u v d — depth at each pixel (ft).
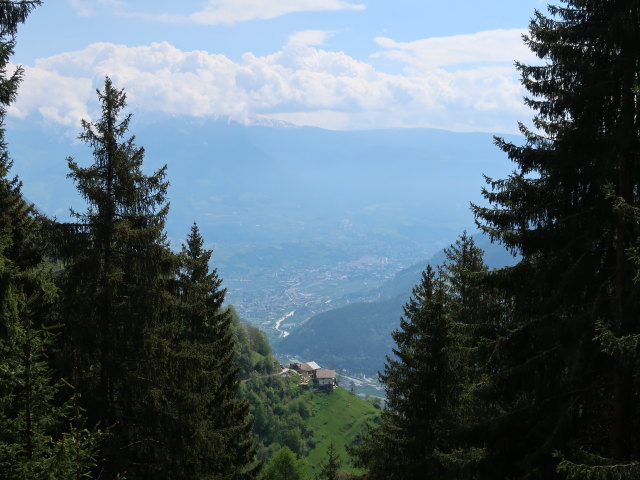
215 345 78.13
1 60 41.42
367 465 80.33
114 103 58.90
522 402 46.52
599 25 40.27
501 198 45.75
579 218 42.57
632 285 39.91
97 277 58.49
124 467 57.67
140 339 60.08
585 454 34.09
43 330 33.06
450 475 48.19
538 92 43.55
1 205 60.29
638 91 33.01
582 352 40.42
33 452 32.22
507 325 47.19
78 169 58.49
